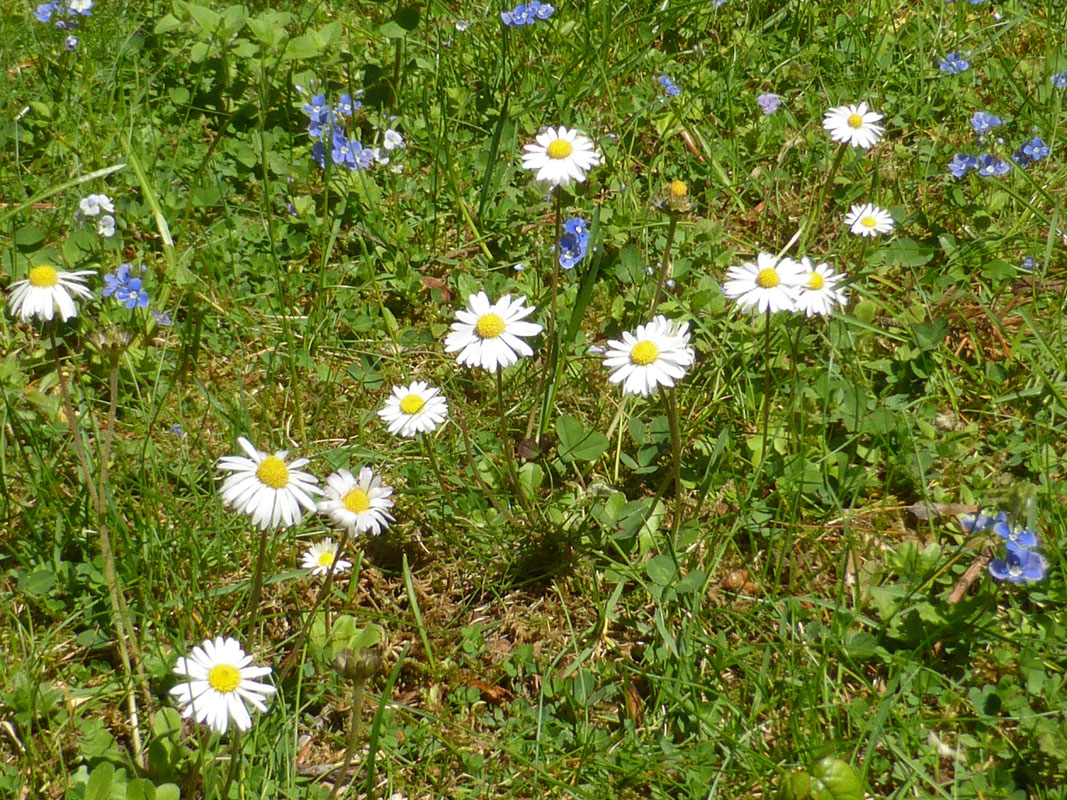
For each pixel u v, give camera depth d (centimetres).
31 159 51
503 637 37
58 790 32
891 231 48
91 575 36
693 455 41
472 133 54
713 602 37
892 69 57
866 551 38
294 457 41
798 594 37
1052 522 37
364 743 34
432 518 39
